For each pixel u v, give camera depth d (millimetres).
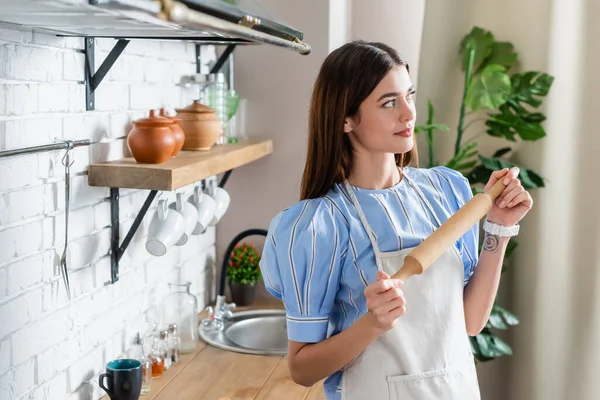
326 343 1464
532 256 2955
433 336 1488
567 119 2848
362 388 1479
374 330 1381
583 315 2873
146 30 1502
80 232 1838
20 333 1616
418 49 3113
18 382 1617
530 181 2814
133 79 2084
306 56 2662
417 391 1461
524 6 2877
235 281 2703
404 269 1364
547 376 2959
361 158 1573
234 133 2666
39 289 1680
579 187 2844
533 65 2883
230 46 2578
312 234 1477
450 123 3035
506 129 2861
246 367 2174
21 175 1585
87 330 1905
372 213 1530
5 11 1186
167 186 1811
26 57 1581
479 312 1625
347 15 3041
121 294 2086
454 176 1686
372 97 1484
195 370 2146
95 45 1851
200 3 1106
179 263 2494
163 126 1896
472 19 2955
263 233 2605
